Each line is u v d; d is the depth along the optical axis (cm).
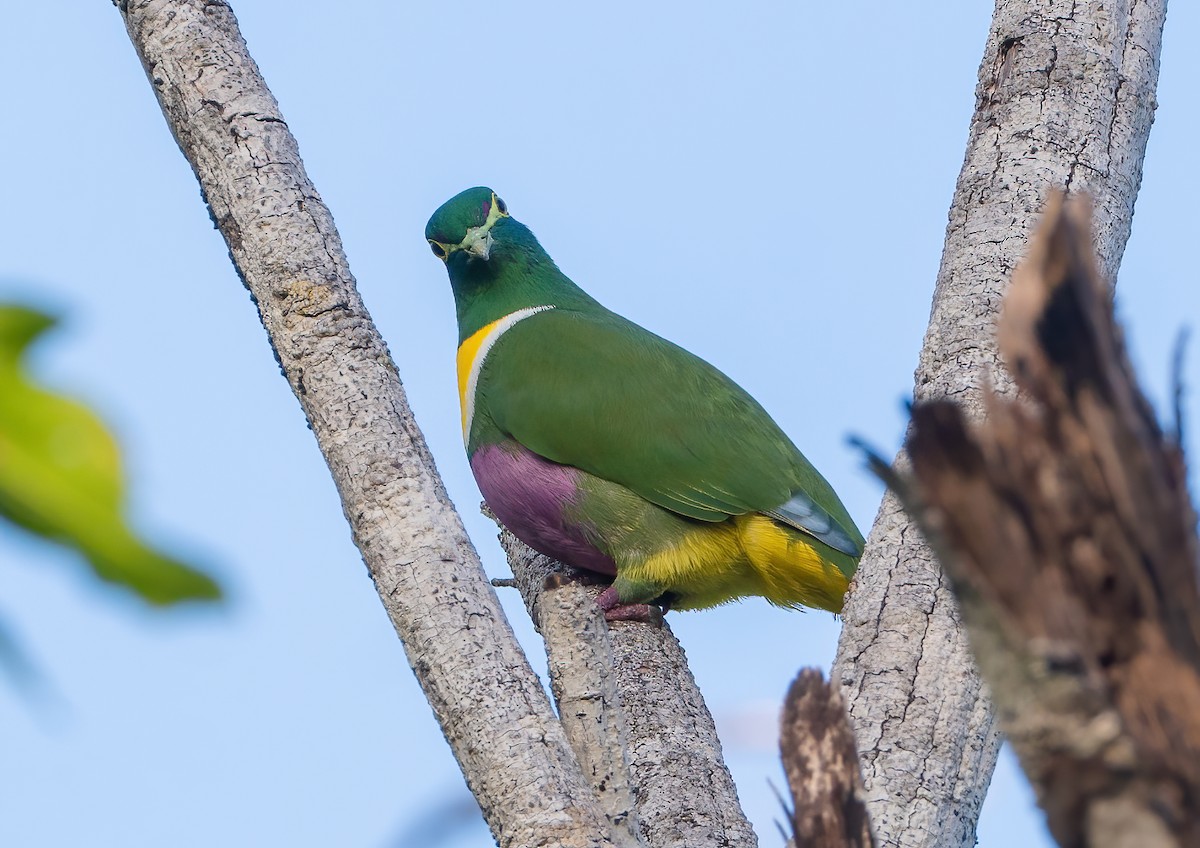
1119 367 325
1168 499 325
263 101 877
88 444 247
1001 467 326
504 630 717
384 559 741
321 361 800
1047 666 322
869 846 485
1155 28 961
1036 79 915
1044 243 324
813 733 490
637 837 716
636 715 1012
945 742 702
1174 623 324
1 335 253
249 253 842
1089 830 327
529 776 668
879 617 739
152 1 892
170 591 242
